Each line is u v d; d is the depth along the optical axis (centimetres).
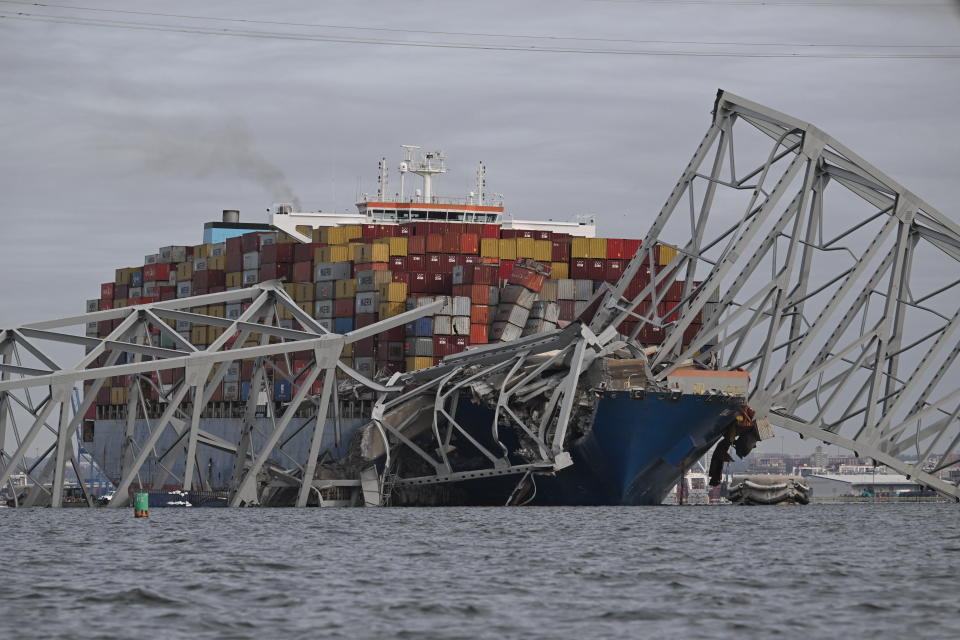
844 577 16525
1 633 12331
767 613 13575
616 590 15238
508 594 14875
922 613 13550
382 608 13788
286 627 12688
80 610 13600
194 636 12225
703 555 19475
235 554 19588
